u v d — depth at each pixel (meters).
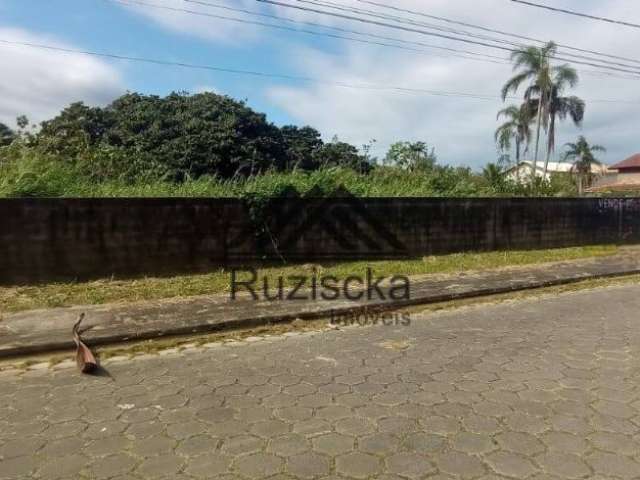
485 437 2.99
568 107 26.27
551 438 2.98
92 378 3.99
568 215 12.64
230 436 3.00
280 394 3.64
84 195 7.48
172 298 6.45
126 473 2.60
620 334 5.27
